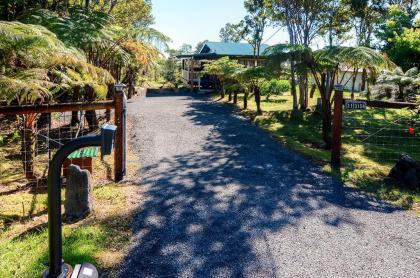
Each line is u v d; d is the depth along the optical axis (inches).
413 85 538.0
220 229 168.1
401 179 238.2
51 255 62.8
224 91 786.2
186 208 191.2
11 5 365.1
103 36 333.7
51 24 312.3
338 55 318.7
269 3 653.3
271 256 145.6
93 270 72.7
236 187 227.6
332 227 174.4
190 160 288.4
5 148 305.9
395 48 716.0
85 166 231.5
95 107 219.8
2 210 176.9
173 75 1242.0
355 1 621.6
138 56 431.5
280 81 850.1
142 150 313.3
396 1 957.2
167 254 143.9
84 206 173.6
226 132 407.5
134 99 717.9
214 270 134.1
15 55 233.5
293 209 195.3
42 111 209.5
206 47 1078.4
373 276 133.9
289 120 496.7
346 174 257.3
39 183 223.1
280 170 267.3
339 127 279.3
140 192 212.4
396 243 159.9
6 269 124.6
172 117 497.4
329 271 136.2
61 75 259.9
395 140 386.0
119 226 165.2
